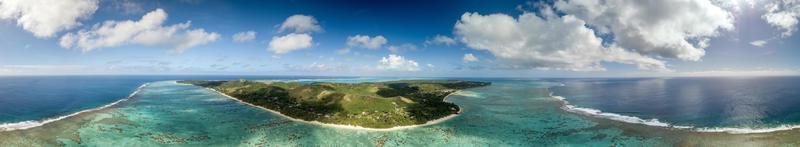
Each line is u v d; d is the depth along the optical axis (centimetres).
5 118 12975
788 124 11175
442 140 10069
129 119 13212
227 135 10562
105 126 11625
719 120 12338
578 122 12706
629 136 10294
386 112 13800
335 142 9819
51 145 9062
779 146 8694
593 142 9738
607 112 15312
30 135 10050
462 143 9762
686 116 13450
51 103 18388
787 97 18962
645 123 12219
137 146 9181
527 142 9850
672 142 9494
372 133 10888
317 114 13912
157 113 15050
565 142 9800
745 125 11288
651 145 9281
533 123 12612
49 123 11988
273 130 11294
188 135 10519
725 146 8881
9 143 9138
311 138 10256
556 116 14225
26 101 19275
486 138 10344
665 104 17488
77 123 12075
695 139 9669
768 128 10688
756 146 8800
